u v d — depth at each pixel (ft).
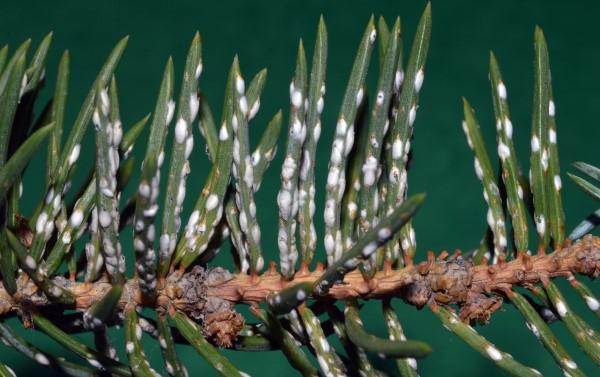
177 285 0.60
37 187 1.29
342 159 0.59
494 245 0.61
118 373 0.59
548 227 0.61
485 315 0.60
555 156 0.60
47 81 1.41
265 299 0.61
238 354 1.18
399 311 1.21
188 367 1.16
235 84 0.59
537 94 0.60
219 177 0.60
